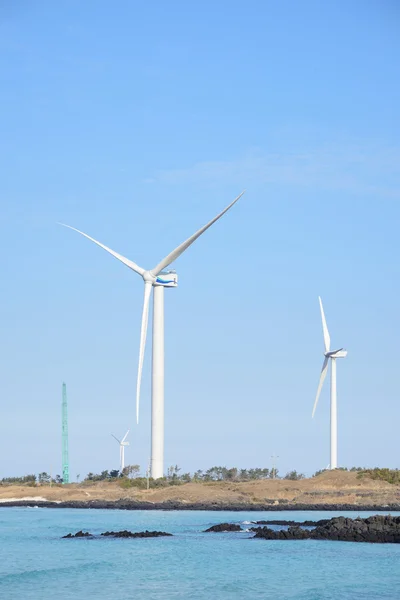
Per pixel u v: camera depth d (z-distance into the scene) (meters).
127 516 172.25
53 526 146.75
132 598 77.38
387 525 123.06
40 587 83.25
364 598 77.62
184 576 89.62
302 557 103.56
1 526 146.88
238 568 95.19
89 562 99.94
